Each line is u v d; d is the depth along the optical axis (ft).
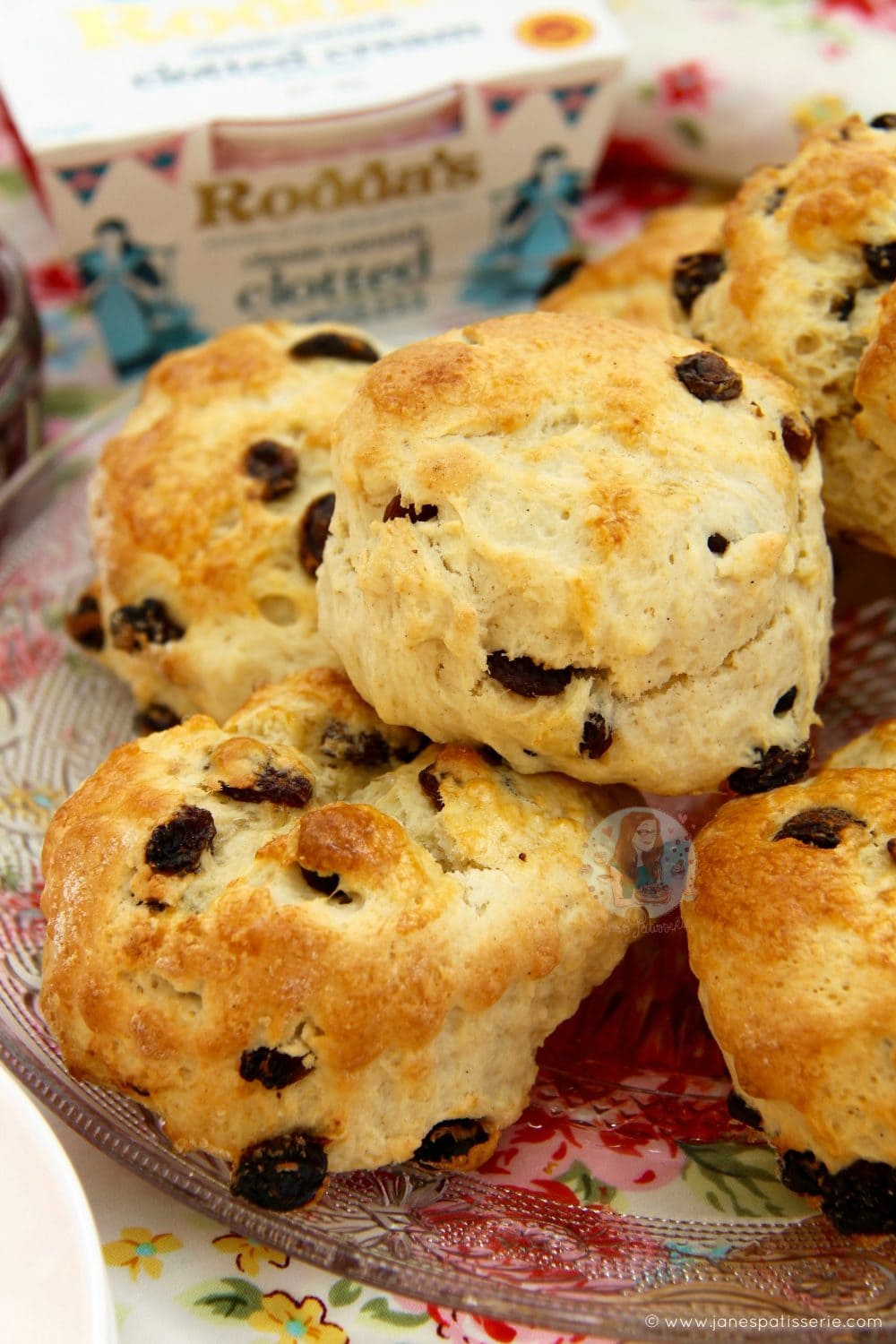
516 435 0.88
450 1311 0.85
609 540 0.85
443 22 1.28
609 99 1.28
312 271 1.31
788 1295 0.82
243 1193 0.84
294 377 1.05
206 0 1.29
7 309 1.27
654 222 1.15
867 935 0.83
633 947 0.94
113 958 0.85
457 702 0.87
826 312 0.96
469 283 1.37
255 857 0.86
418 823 0.89
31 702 1.07
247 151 1.22
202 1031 0.83
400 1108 0.85
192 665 1.00
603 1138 0.89
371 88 1.23
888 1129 0.82
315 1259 0.84
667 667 0.86
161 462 1.03
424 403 0.88
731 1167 0.88
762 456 0.89
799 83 1.40
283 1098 0.84
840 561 1.05
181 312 1.31
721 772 0.89
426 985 0.83
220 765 0.89
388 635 0.88
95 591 1.07
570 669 0.86
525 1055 0.88
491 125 1.27
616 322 0.94
